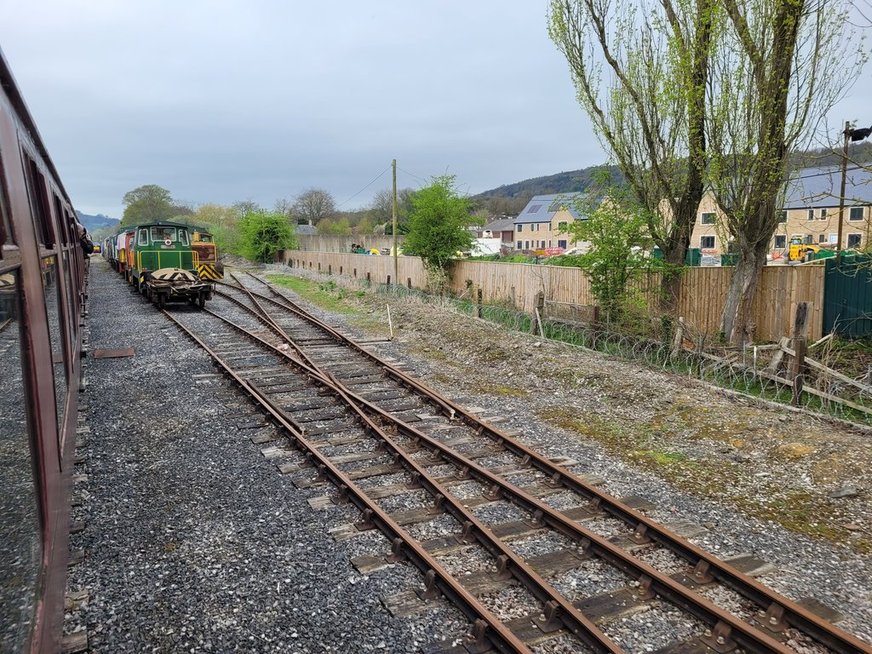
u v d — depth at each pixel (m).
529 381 11.64
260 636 4.37
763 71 11.24
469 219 23.20
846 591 5.02
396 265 26.83
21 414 2.92
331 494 6.73
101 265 48.53
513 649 4.14
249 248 48.59
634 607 4.75
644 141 13.73
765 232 12.91
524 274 18.80
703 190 13.88
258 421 9.16
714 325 14.90
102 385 11.18
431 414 9.77
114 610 4.63
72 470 6.46
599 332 13.67
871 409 8.70
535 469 7.51
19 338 3.02
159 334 16.48
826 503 6.54
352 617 4.60
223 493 6.73
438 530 5.95
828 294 13.52
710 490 6.96
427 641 4.35
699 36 11.88
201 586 4.95
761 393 9.68
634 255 14.15
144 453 7.88
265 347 14.59
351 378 12.00
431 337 15.90
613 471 7.49
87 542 5.63
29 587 2.83
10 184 3.21
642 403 9.82
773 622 4.59
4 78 3.65
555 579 5.13
